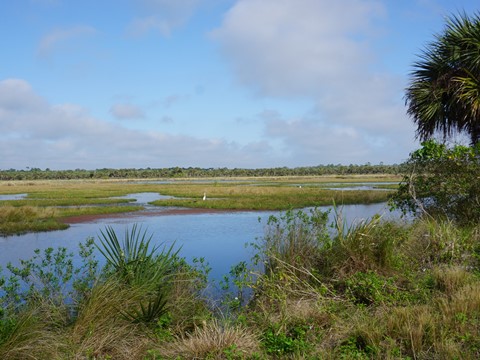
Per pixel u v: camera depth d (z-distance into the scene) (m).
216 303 6.99
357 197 32.34
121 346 5.09
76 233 17.56
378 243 7.62
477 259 7.55
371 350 4.50
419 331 4.64
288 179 97.06
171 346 4.93
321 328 5.32
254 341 4.96
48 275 6.71
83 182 92.94
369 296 6.22
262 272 8.25
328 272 7.32
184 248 13.56
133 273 6.57
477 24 11.66
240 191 43.47
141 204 32.88
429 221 9.30
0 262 11.73
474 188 10.11
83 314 5.51
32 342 4.87
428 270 7.12
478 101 11.35
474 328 4.83
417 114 12.87
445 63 12.23
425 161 10.95
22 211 23.09
